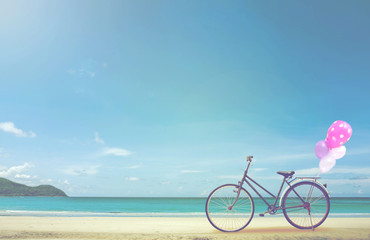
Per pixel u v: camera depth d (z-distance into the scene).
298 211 4.20
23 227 4.45
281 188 4.21
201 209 26.66
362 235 3.52
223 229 4.11
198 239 3.28
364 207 25.78
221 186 4.25
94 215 9.37
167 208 30.42
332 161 4.80
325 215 4.16
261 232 3.84
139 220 6.08
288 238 3.34
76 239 3.31
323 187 4.18
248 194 4.18
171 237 3.38
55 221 5.62
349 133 4.60
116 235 3.51
